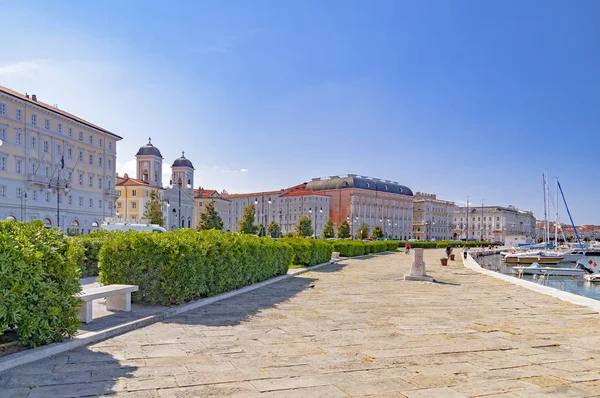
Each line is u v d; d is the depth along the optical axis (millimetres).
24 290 6301
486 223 180875
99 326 8219
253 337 8008
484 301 13562
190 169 111250
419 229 157375
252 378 5758
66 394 5055
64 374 5754
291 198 132750
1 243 6199
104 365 6176
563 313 11445
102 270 11008
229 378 5738
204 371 6000
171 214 97312
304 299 12984
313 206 127750
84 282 15016
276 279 17891
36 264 6582
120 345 7297
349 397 5180
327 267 27500
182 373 5898
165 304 10578
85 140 67312
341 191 134625
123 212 87562
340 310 11211
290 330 8672
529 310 11898
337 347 7430
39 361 6289
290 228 132125
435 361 6746
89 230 67812
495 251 87625
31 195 55562
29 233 6969
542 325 9773
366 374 6039
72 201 64000
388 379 5855
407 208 152500
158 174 96562
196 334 8164
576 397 5348
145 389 5273
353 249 42812
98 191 70375
